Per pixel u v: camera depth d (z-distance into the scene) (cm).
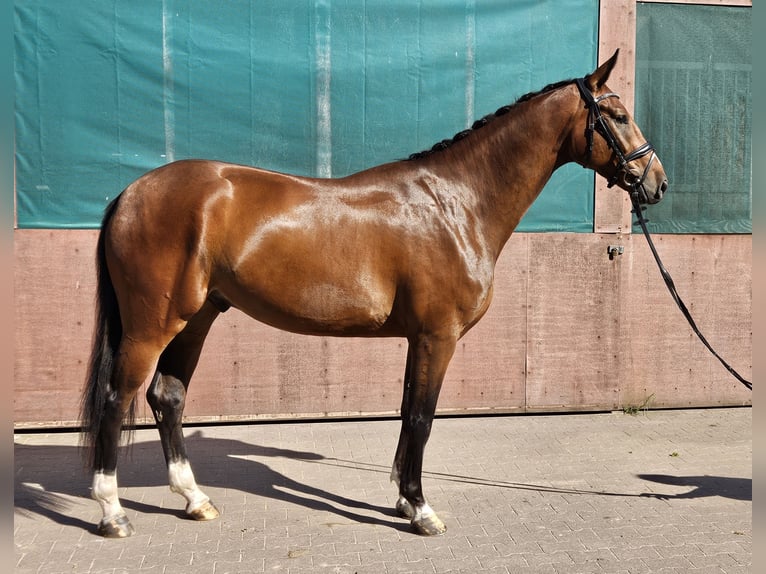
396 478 351
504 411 538
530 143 331
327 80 507
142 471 415
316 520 347
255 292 317
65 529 335
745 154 557
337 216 318
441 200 326
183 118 496
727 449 466
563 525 344
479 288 326
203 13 491
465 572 296
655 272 549
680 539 330
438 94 519
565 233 535
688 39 544
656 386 557
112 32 482
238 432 495
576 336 541
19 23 472
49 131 481
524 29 524
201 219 307
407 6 509
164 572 294
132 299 313
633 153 332
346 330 329
